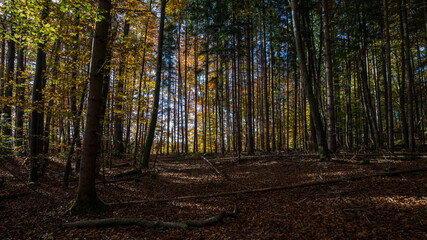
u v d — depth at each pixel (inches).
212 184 340.8
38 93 295.4
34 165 307.9
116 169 471.5
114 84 402.3
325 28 405.7
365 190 225.0
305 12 528.7
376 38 607.5
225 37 652.7
